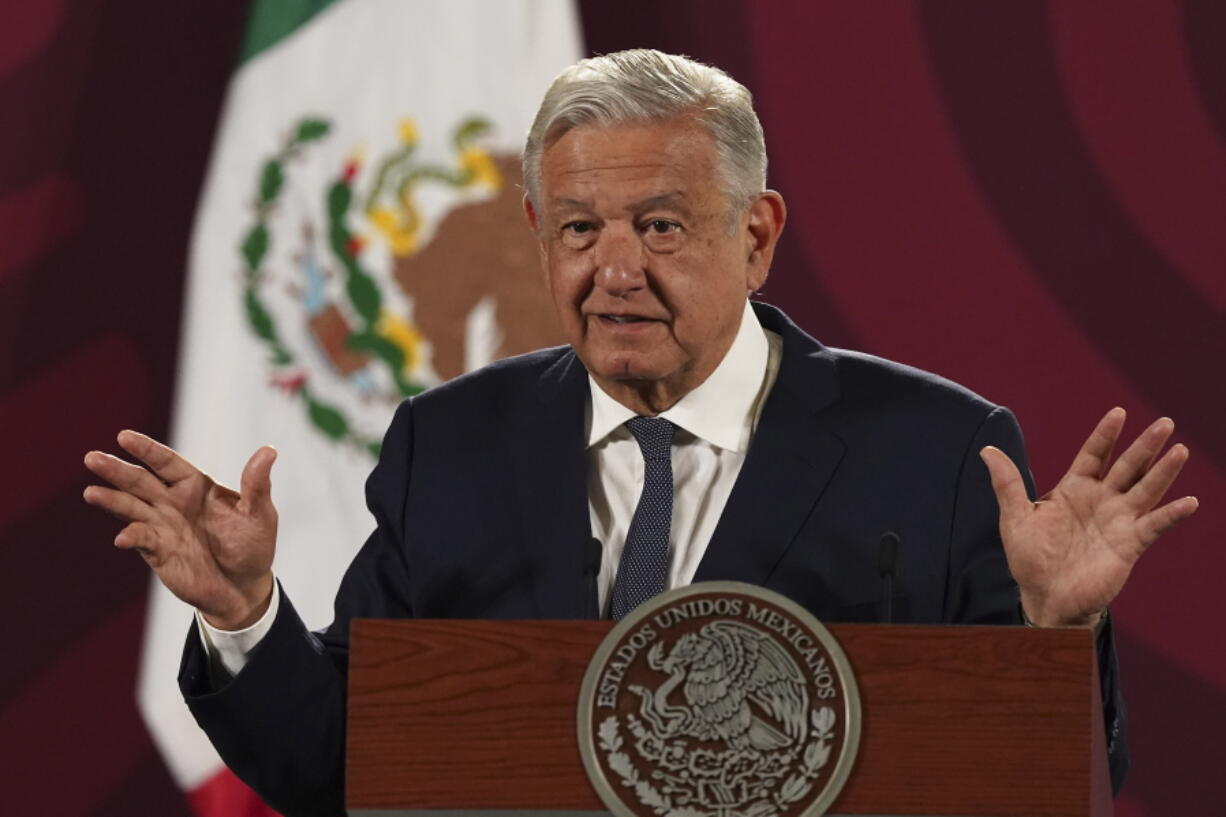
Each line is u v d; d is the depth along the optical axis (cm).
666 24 1527
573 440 883
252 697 793
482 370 952
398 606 894
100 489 757
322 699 813
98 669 1495
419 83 1527
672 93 818
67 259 1525
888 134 1494
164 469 762
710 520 867
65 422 1511
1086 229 1459
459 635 653
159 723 1491
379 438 1489
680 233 814
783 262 1495
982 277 1470
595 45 1531
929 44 1494
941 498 851
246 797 1486
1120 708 763
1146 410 1442
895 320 1478
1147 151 1456
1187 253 1445
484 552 870
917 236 1481
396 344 1498
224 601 773
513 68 1526
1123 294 1451
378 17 1538
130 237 1526
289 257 1514
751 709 639
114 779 1487
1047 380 1455
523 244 1502
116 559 1505
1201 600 1412
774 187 1502
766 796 634
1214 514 1420
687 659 644
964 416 875
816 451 864
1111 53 1467
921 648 641
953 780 634
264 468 763
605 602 851
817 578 839
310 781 828
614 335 823
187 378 1505
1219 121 1448
